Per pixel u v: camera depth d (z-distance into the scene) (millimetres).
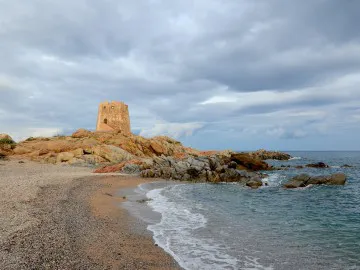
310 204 29266
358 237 17297
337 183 43906
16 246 12461
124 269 11773
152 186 39688
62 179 37344
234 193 36062
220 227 18938
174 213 22844
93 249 13719
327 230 18906
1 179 33844
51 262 11406
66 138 76500
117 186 36938
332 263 13039
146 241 15602
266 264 12859
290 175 59406
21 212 18266
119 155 66062
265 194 35719
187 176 48938
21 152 66375
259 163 68188
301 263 13016
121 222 19250
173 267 12336
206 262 12992
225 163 64875
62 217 18547
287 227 19547
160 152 79938
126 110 109375
